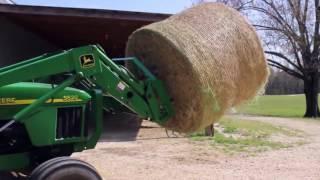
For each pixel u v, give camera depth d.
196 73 5.65
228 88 5.95
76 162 5.14
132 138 13.28
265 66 6.43
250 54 6.19
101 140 12.73
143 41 6.10
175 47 5.71
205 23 5.99
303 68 34.94
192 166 9.20
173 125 6.09
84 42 21.28
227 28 6.04
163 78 5.94
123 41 19.55
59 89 5.43
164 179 8.00
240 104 6.39
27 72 5.29
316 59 34.41
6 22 15.42
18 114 5.32
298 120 27.23
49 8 13.05
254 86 6.40
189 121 5.94
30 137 5.53
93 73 5.48
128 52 6.39
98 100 5.88
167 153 10.69
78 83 5.82
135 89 5.72
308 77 34.81
